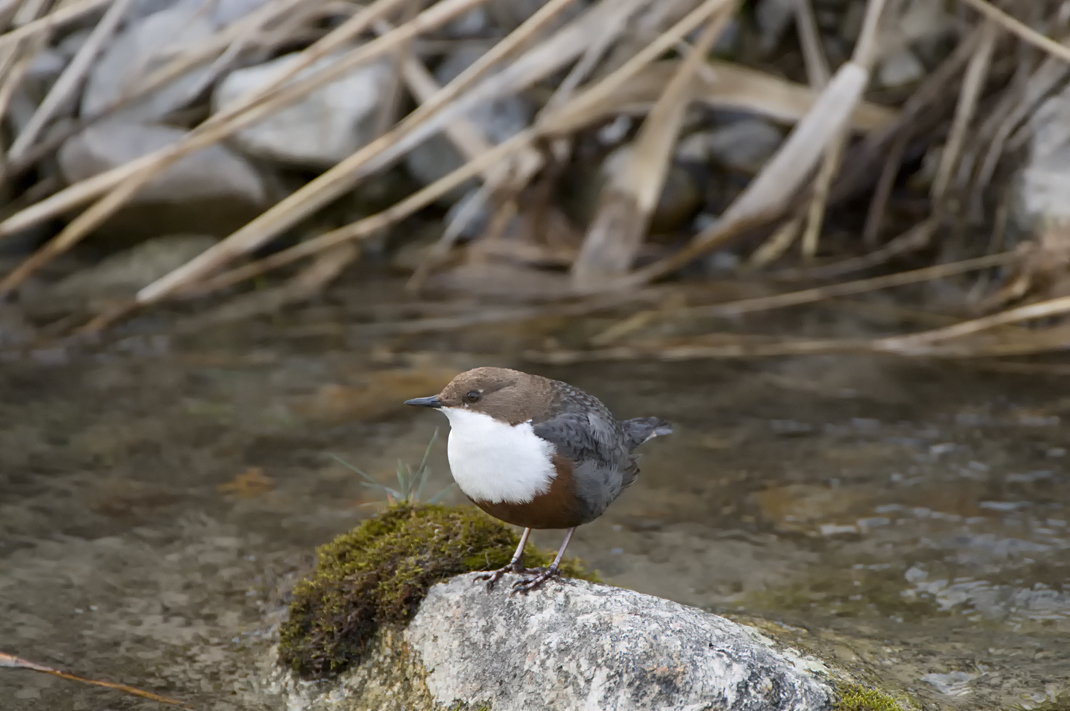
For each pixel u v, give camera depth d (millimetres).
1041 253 11500
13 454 8844
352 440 9195
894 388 10273
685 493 8344
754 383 10430
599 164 14273
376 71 13820
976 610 6570
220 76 13508
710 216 14414
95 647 6215
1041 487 8273
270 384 10344
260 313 12234
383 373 10570
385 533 6234
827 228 14453
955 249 13008
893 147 13883
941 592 6805
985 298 12227
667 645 5016
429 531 6051
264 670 5996
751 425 9516
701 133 14797
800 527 7777
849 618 6434
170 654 6152
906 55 14625
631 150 12836
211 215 13562
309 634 5918
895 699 5332
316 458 8859
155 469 8648
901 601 6680
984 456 8828
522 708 5035
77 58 11445
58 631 6387
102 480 8445
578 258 12891
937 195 12938
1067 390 10086
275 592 6840
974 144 12781
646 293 12617
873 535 7629
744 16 15305
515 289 12773
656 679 4922
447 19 10078
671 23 13195
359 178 11438
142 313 12164
